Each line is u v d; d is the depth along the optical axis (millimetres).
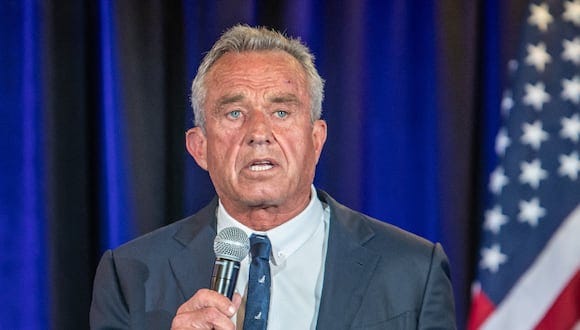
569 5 7578
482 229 8523
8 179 8305
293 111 5883
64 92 8359
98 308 6305
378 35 8609
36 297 8352
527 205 7375
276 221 6156
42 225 8320
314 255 6234
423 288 6027
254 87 5852
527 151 7434
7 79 8305
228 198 6012
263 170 5793
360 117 8531
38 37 8312
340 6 8594
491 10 8656
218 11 8602
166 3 8594
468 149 8484
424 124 8586
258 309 5836
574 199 7332
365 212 8594
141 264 6316
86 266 8414
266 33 6090
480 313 7301
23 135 8320
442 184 8500
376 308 5949
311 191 6367
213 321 5133
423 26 8594
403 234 6367
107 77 8461
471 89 8500
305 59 6102
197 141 6320
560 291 7238
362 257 6137
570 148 7395
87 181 8453
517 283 7281
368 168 8594
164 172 8516
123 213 8453
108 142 8461
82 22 8430
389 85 8570
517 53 7742
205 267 6219
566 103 7453
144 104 8477
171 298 6156
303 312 6090
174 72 8625
